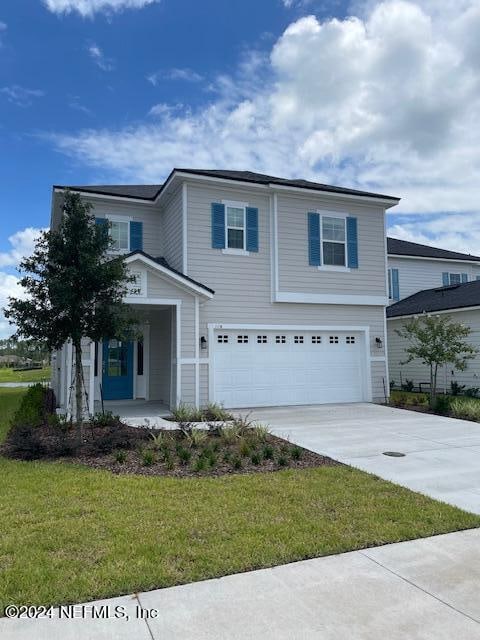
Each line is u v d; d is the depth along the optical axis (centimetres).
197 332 1233
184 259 1291
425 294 2244
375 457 751
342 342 1473
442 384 1855
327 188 1446
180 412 1080
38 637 283
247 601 323
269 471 658
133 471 650
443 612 312
